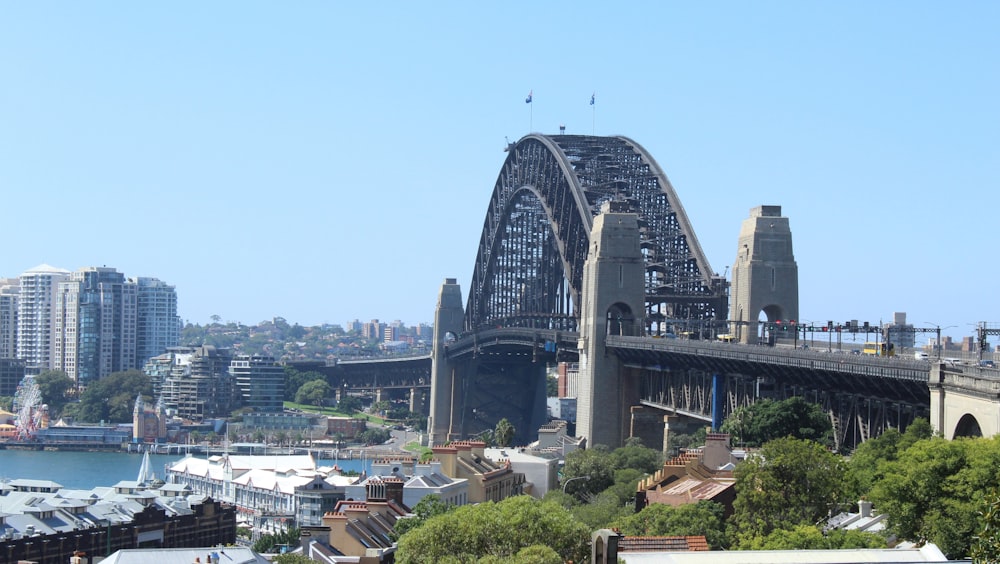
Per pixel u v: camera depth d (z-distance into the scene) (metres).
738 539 189.25
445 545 167.25
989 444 176.50
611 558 91.50
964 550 164.88
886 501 175.88
